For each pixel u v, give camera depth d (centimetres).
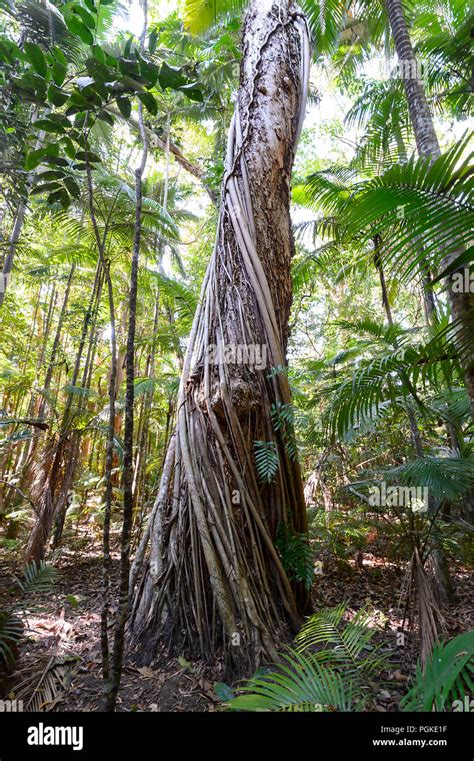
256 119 321
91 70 154
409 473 260
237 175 311
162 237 507
